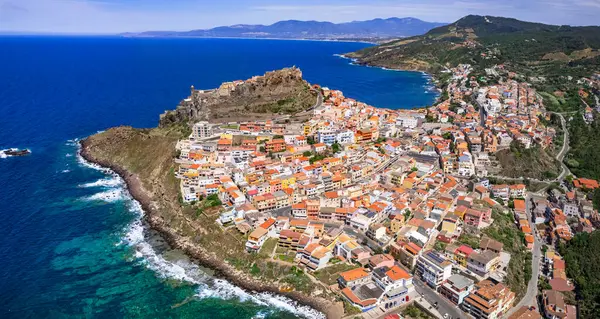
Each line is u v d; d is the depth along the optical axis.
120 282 151.25
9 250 168.25
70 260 163.12
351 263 154.50
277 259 158.00
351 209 180.38
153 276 154.88
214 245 169.75
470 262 147.62
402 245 158.50
